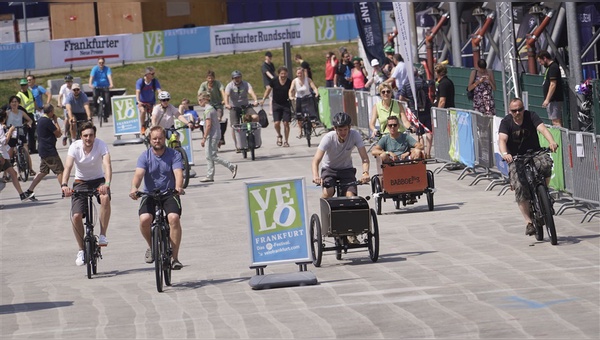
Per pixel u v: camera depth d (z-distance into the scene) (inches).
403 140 1332.4
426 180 1301.7
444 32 2778.1
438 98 1819.6
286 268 1005.8
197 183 1786.4
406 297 808.3
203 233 1278.3
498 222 1182.9
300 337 693.9
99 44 4215.1
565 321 688.4
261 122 2186.3
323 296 840.3
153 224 933.2
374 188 1327.5
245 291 893.2
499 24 1772.9
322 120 2583.7
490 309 741.3
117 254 1171.9
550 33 1999.3
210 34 4379.9
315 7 4650.6
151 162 946.7
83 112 2341.3
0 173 2144.4
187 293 904.3
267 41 4439.0
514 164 1031.6
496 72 1988.2
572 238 1048.8
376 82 2329.0
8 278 1071.6
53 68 4143.7
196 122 1846.7
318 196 1508.4
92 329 775.1
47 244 1296.8
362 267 973.8
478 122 1534.2
